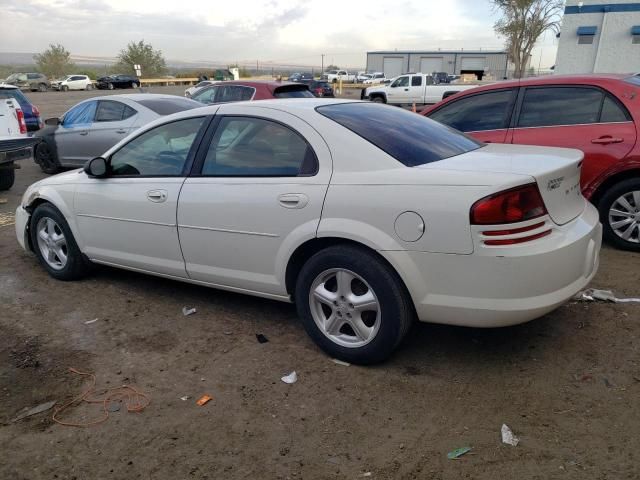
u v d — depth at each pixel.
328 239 3.34
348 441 2.74
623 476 2.42
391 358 3.49
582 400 2.97
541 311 2.94
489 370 3.31
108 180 4.48
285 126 3.60
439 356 3.50
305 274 3.44
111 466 2.64
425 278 3.03
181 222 3.97
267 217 3.53
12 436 2.88
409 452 2.65
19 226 5.34
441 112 6.22
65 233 4.84
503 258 2.83
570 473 2.46
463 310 2.99
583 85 5.36
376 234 3.11
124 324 4.14
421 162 3.27
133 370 3.48
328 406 3.03
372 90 26.50
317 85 25.11
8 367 3.56
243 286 3.83
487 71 54.03
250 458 2.66
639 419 2.79
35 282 5.05
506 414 2.89
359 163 3.27
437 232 2.94
